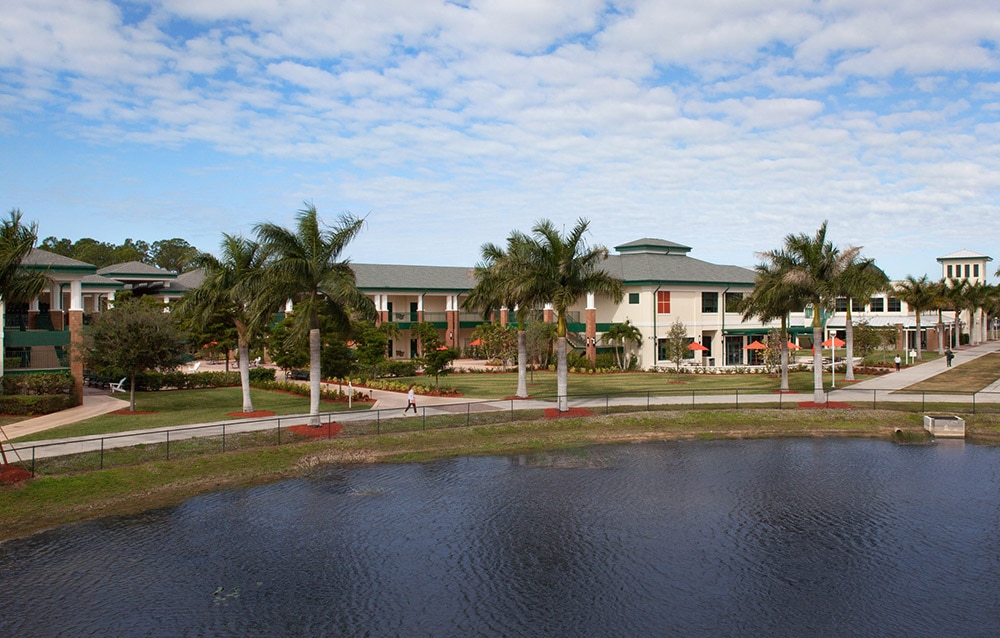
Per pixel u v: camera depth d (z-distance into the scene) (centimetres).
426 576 1767
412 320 7500
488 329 6475
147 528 2098
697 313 6712
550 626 1514
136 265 7312
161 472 2550
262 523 2147
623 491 2486
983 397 4216
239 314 3641
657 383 5269
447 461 2909
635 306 6569
